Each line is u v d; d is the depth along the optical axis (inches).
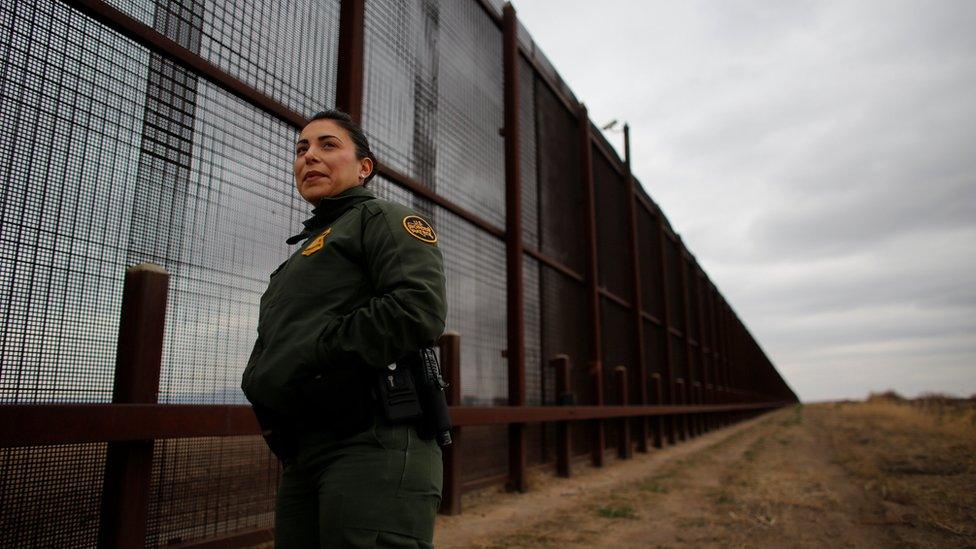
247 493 110.3
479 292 209.3
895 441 370.0
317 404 43.4
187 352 97.4
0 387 73.6
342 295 46.9
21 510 74.4
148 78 96.8
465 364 194.7
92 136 87.2
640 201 476.7
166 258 95.8
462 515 173.3
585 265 326.0
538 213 276.1
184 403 88.6
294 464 47.5
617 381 346.9
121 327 81.9
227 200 107.8
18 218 77.2
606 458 336.8
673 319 550.9
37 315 78.0
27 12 80.5
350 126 56.2
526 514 175.8
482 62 229.1
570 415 250.7
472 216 204.4
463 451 200.7
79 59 86.5
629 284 420.5
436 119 189.0
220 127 108.3
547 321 270.7
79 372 81.8
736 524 157.8
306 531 47.4
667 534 149.9
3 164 76.2
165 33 99.3
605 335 364.2
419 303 43.9
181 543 97.6
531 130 279.9
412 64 176.4
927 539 134.8
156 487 94.5
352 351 42.8
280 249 117.9
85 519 80.1
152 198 94.7
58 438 68.0
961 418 490.9
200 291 100.7
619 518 169.3
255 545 108.5
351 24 142.3
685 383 560.7
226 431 90.1
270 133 119.1
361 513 42.1
